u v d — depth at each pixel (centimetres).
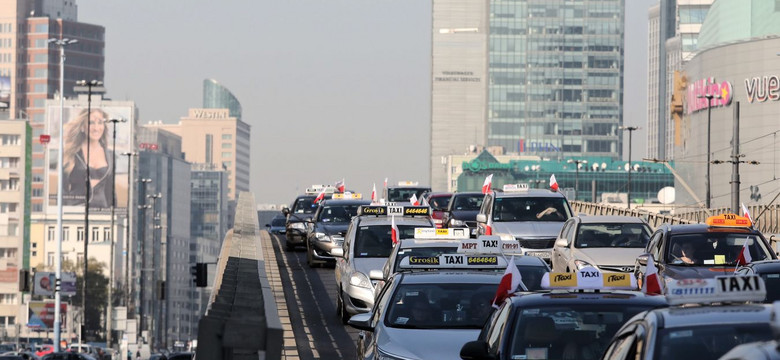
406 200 13550
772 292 4397
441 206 12081
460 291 3831
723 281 2089
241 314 3106
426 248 5462
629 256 6581
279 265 10612
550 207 8331
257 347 2864
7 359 13188
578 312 2861
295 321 7056
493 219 8275
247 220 13062
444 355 3394
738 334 2009
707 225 5738
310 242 10331
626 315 2848
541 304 2894
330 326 6838
